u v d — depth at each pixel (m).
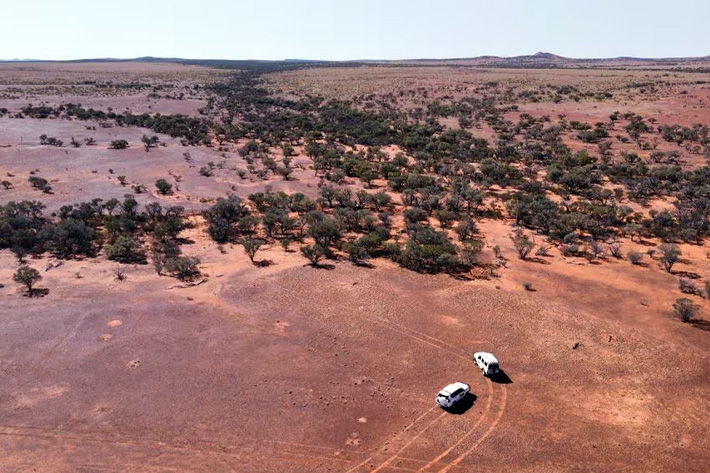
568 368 38.84
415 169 104.81
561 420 33.12
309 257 58.38
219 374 37.12
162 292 50.22
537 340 42.62
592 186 91.25
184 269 54.72
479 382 37.12
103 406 33.34
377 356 40.19
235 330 43.41
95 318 44.59
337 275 55.12
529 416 33.47
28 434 30.67
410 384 36.78
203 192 91.25
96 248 63.03
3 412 32.53
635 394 35.88
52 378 36.16
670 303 49.19
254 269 56.75
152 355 39.31
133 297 49.00
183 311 46.34
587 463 29.59
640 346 41.53
